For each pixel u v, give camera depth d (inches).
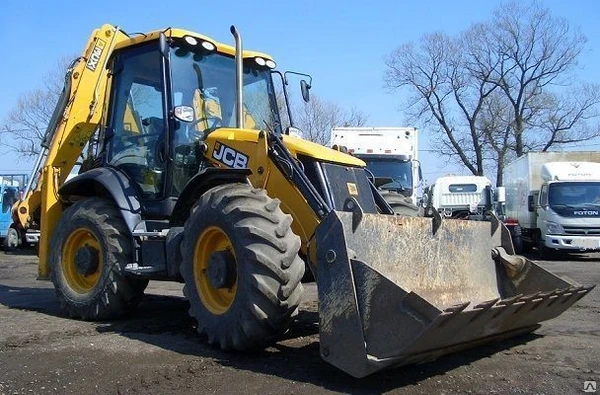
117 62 271.1
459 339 172.1
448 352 179.5
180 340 214.1
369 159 566.6
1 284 408.8
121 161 263.0
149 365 181.6
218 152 226.8
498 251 225.6
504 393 160.6
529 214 721.0
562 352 203.5
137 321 252.2
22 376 171.9
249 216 187.0
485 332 182.7
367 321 159.0
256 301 179.3
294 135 265.1
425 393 159.5
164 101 242.7
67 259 265.4
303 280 215.5
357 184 225.6
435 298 194.7
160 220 245.4
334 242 165.8
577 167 671.8
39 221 304.3
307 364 183.2
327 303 164.9
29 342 211.8
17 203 303.6
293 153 216.5
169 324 245.3
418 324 151.3
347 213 174.4
